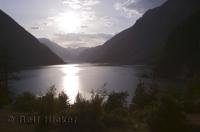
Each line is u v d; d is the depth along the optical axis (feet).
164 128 35.83
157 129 36.24
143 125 40.29
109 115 40.22
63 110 40.68
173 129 35.65
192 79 76.64
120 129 36.70
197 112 52.54
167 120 36.19
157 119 36.55
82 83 231.30
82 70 495.82
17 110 50.16
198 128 36.83
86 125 35.40
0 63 132.46
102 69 521.24
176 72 338.75
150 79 273.13
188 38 383.65
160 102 39.14
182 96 65.62
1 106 63.67
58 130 34.17
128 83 224.94
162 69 358.23
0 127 35.29
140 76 312.50
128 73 376.07
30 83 233.76
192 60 325.42
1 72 135.23
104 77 306.55
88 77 311.47
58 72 433.07
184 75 313.73
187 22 422.00
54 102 41.01
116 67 607.37
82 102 39.70
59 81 258.16
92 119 36.17
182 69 331.57
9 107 54.08
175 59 357.61
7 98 71.72
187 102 56.03
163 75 336.08
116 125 38.37
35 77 317.83
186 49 362.74
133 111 58.23
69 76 334.85
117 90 167.12
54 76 336.70
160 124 36.11
